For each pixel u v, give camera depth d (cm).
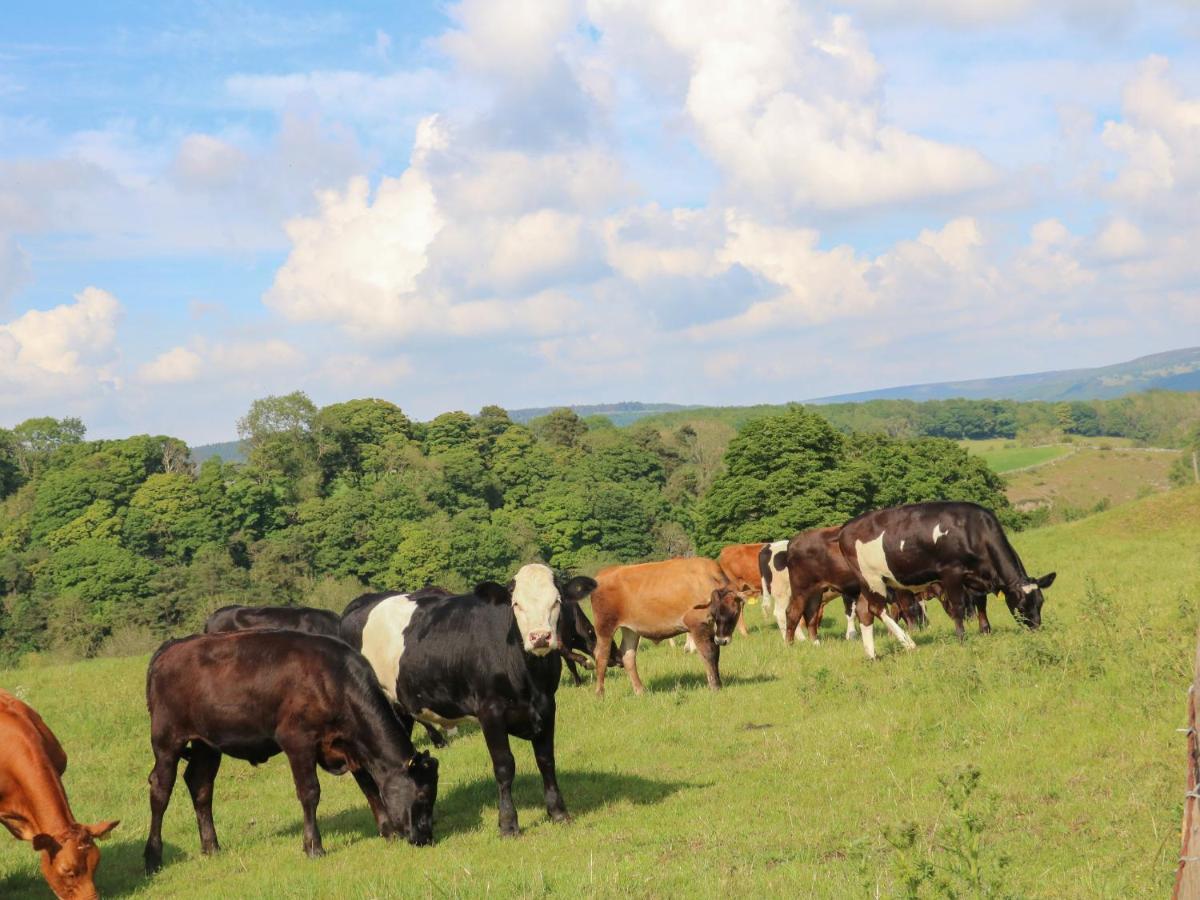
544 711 1048
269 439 12812
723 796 1095
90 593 8812
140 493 10619
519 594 1016
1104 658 1299
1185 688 1143
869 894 685
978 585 1655
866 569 1706
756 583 2369
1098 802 901
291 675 1017
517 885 818
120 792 1481
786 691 1553
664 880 803
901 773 1077
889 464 6134
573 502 11512
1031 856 803
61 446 13000
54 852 862
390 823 1017
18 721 900
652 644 2220
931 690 1336
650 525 11912
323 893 865
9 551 10044
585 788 1190
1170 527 3712
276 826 1216
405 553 10031
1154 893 686
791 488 5138
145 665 2408
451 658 1071
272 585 9244
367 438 13675
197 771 1104
